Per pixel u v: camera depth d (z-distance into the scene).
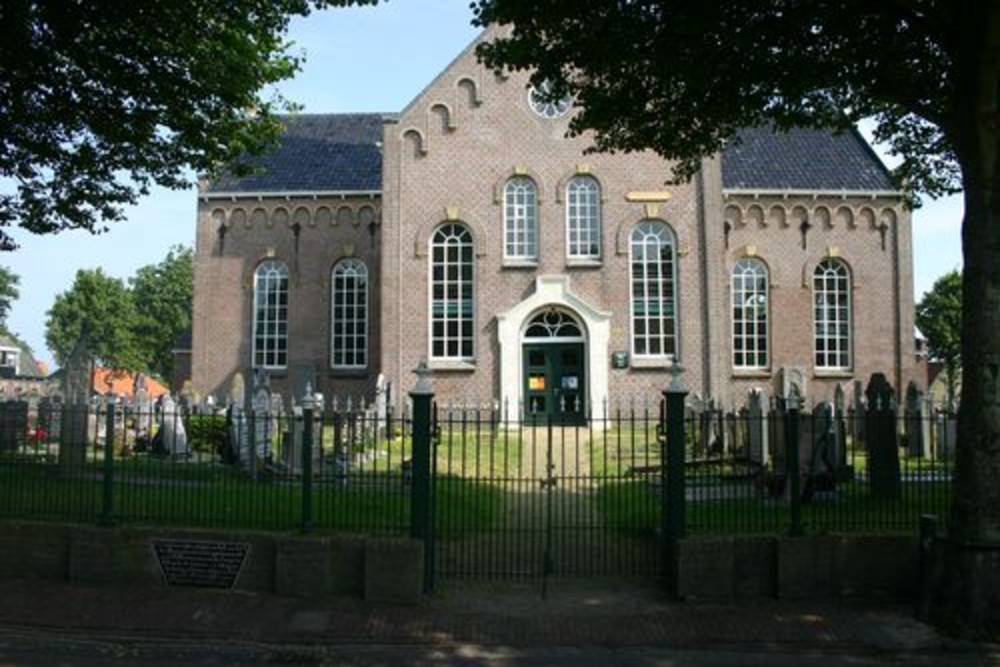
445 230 30.16
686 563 9.85
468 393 29.38
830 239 33.78
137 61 15.11
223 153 17.64
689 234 29.53
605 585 10.52
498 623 9.16
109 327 73.00
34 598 9.55
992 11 8.75
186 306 79.44
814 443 12.90
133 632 8.74
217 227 35.09
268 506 11.84
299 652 8.38
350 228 34.59
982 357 9.05
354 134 37.66
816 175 34.22
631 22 10.30
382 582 9.73
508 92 30.09
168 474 13.59
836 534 9.98
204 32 14.98
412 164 30.16
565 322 29.69
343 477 12.13
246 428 16.64
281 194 34.69
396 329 29.70
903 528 10.50
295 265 34.69
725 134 12.88
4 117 15.39
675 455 10.34
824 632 8.87
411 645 8.59
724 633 8.86
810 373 33.34
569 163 29.84
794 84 11.08
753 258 33.69
